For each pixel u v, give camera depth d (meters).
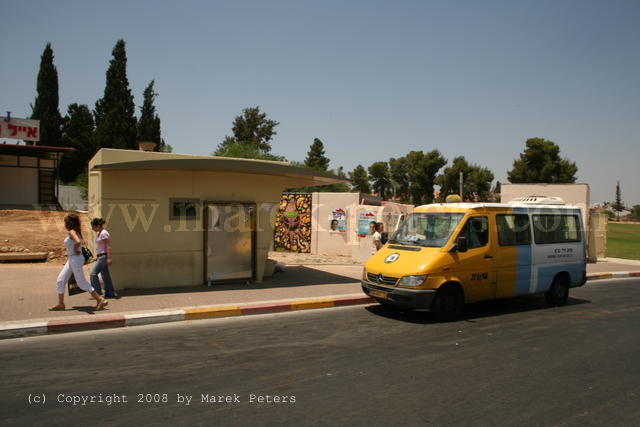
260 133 58.44
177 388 4.76
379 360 5.82
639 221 107.12
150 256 9.96
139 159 10.10
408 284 7.84
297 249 20.05
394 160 79.69
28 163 26.72
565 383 5.12
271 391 4.71
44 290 9.33
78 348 6.13
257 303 8.76
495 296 8.77
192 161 8.98
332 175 10.59
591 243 19.36
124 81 43.97
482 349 6.42
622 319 8.63
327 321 8.05
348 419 4.06
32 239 15.31
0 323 6.75
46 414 4.09
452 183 56.47
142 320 7.48
